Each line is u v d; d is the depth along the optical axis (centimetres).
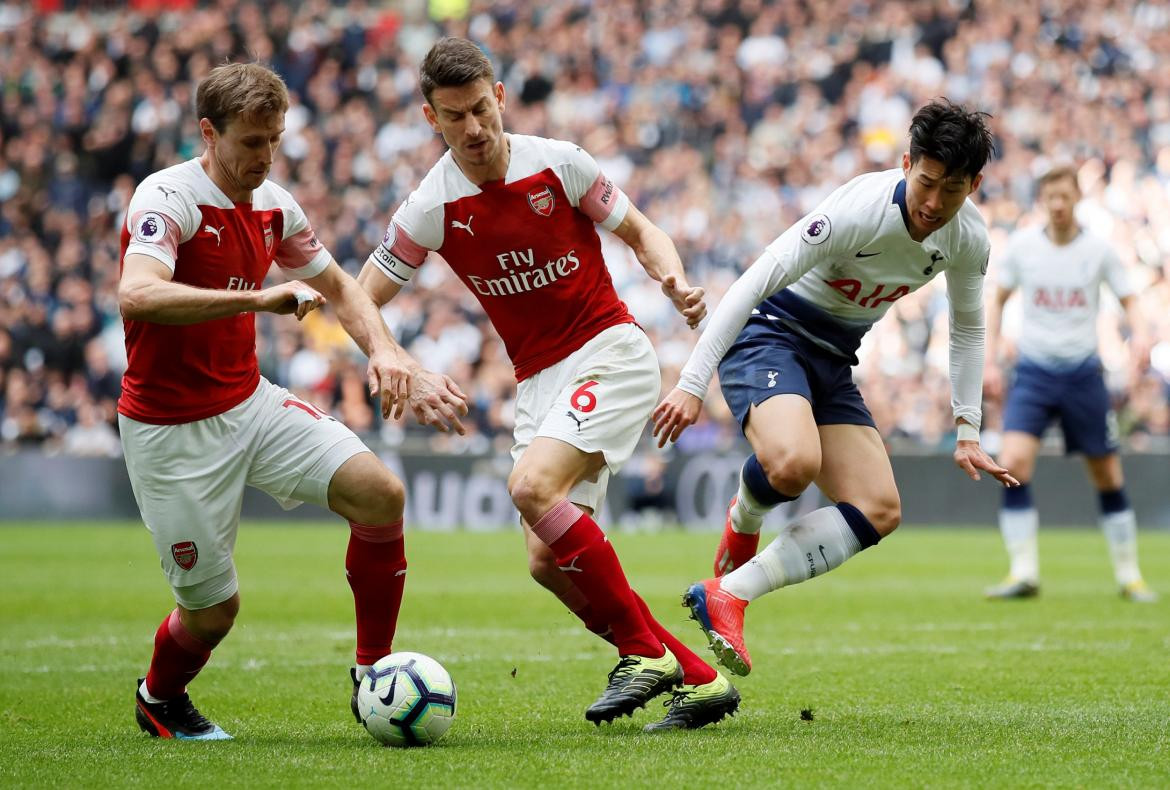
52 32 5034
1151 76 4638
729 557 1072
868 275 972
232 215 876
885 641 1459
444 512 3759
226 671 1262
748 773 740
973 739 852
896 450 3744
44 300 4253
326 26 5047
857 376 3900
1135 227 4234
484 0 5100
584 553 892
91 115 4759
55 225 4472
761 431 959
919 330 3931
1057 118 4491
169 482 881
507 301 970
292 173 4594
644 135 4647
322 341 4066
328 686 1168
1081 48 4678
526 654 1370
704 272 4222
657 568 2455
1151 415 3722
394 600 926
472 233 948
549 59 4853
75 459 3881
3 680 1212
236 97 829
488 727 934
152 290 805
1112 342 3903
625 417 947
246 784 722
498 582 2231
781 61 4753
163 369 871
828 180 4438
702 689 925
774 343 1008
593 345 961
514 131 4706
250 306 800
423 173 4588
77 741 893
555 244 952
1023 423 1953
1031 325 1958
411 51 5038
